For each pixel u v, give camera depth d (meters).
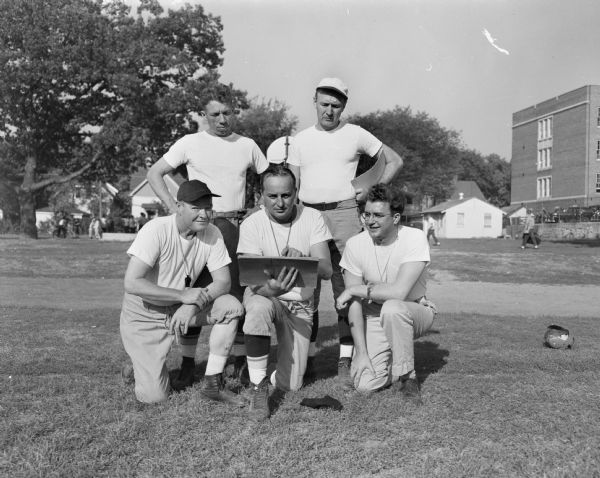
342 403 3.94
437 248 26.16
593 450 3.07
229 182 4.89
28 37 29.94
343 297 4.25
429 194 64.50
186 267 4.12
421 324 4.23
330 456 3.02
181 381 4.39
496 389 4.23
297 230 4.38
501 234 55.47
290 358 4.18
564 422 3.50
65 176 34.94
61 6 30.70
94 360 4.95
